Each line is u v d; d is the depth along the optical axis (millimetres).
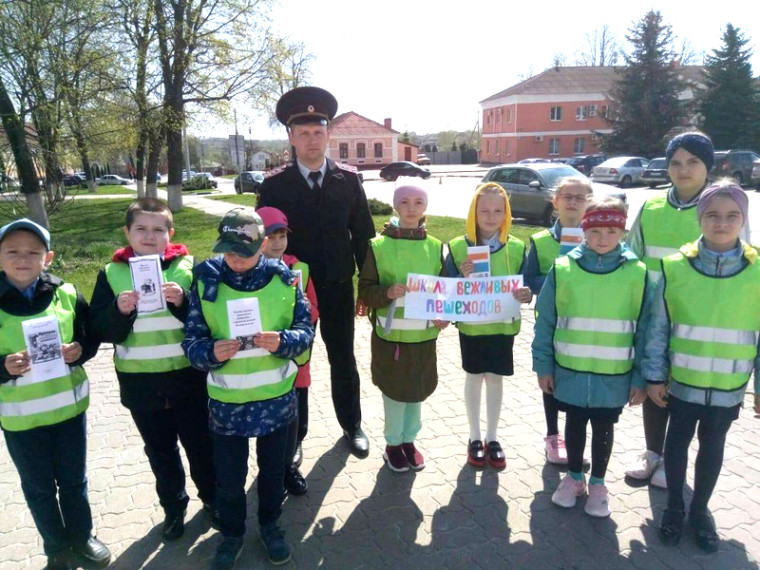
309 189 3430
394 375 3305
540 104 50438
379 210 16797
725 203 2537
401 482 3406
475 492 3281
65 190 13336
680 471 2795
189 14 18562
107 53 13367
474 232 3414
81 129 12672
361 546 2848
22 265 2398
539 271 3539
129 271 2666
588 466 3494
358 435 3795
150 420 2723
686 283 2684
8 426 2439
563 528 2943
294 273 2709
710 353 2643
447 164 66250
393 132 56156
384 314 3322
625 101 40094
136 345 2623
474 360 3412
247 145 53344
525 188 14203
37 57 11094
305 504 3207
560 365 2996
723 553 2725
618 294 2830
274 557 2711
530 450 3736
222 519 2668
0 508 3254
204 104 19969
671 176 3180
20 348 2412
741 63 36438
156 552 2838
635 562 2682
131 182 50938
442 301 3232
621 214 2789
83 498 2664
